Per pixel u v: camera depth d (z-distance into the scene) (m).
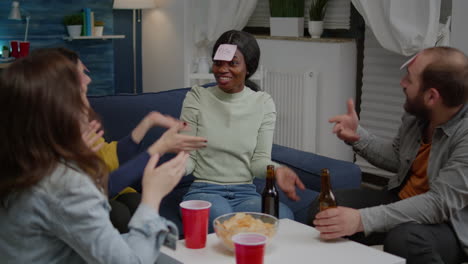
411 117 2.31
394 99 4.09
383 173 4.25
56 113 1.28
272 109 2.63
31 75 1.27
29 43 5.01
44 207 1.30
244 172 2.54
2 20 5.10
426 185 2.22
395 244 1.95
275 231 1.80
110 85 5.79
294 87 4.47
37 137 1.27
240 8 4.69
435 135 2.12
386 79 4.12
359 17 4.27
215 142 2.51
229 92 2.56
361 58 4.34
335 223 1.87
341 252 1.78
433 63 2.03
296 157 2.89
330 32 4.52
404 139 2.31
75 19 5.28
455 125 2.07
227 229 1.75
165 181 1.50
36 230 1.32
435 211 1.98
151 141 2.79
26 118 1.26
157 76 5.71
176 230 1.50
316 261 1.71
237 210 2.44
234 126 2.53
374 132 4.27
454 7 3.38
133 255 1.37
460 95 2.01
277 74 4.58
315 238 1.90
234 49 2.48
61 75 1.30
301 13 4.57
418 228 1.96
